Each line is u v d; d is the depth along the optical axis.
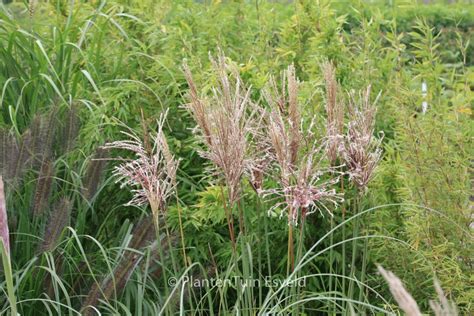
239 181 2.22
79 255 2.55
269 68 2.92
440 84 2.66
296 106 2.21
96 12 2.88
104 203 2.84
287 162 2.18
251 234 2.57
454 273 2.47
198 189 2.86
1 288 2.39
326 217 2.66
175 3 3.06
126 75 2.98
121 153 2.85
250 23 3.08
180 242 2.71
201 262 2.76
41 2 3.25
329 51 2.88
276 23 3.11
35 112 2.74
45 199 2.49
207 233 2.71
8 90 2.76
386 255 2.59
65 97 2.81
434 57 2.81
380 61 2.91
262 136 2.30
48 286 2.46
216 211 2.61
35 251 2.49
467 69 2.71
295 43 2.96
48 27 3.12
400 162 2.65
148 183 2.21
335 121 2.29
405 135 2.54
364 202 2.62
